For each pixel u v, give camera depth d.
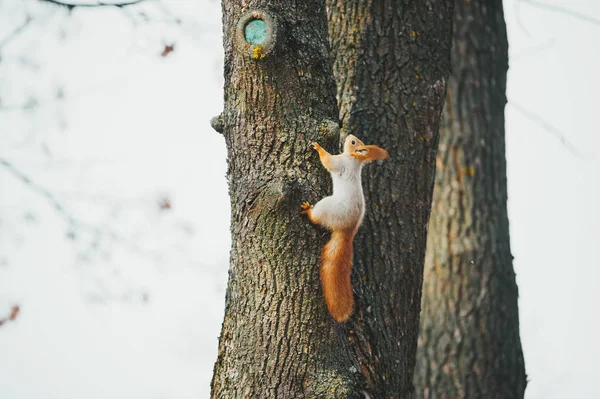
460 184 11.95
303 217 7.84
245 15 7.95
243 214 7.93
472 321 11.53
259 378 7.71
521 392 11.54
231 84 8.14
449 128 12.12
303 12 8.17
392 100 9.62
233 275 8.04
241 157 8.02
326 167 8.04
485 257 11.73
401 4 9.90
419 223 9.48
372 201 9.23
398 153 9.48
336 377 7.72
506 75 12.60
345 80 9.68
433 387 11.47
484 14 12.42
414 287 9.30
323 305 7.77
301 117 7.96
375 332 8.56
